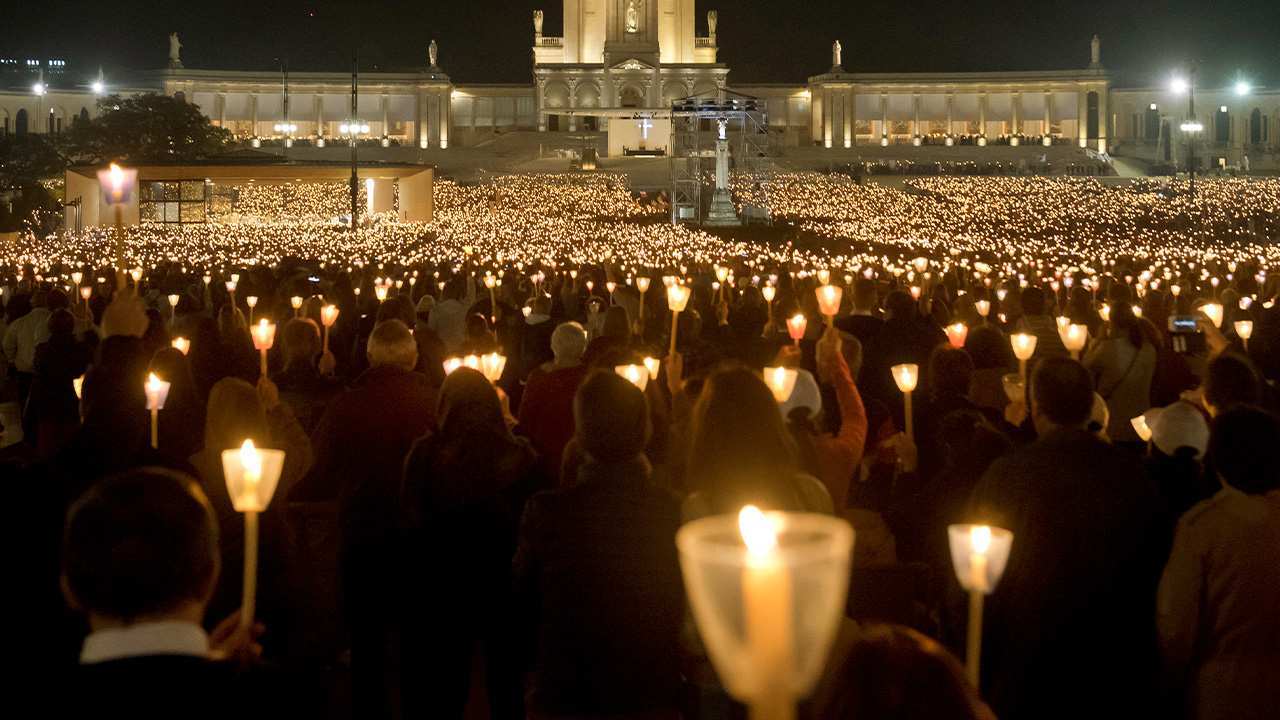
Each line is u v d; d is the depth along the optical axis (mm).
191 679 3469
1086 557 6047
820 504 5875
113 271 30422
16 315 17734
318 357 16094
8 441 12898
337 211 82750
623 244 53281
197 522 3725
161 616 3666
